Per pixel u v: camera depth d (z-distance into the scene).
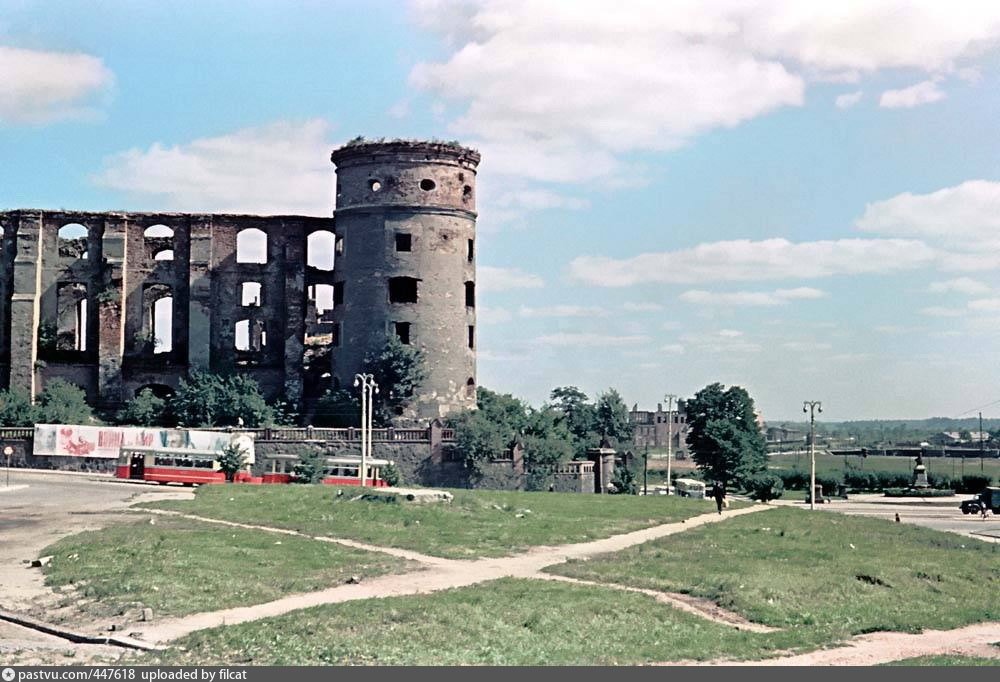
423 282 119.19
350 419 115.19
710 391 142.38
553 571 52.94
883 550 63.84
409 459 108.00
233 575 48.41
